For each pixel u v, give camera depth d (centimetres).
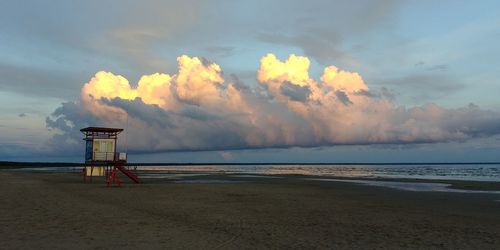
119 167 4444
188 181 5106
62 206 2105
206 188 3606
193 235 1339
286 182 4897
